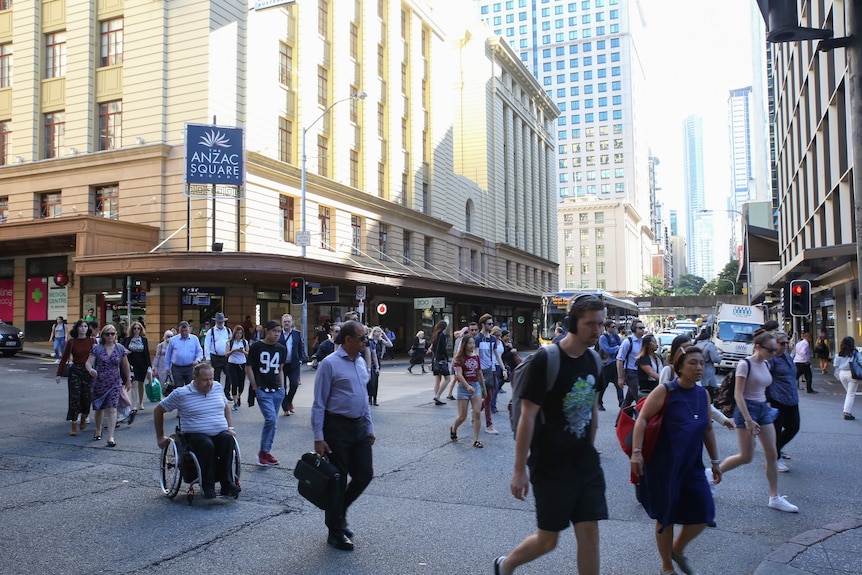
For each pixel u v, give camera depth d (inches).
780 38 258.1
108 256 917.8
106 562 197.9
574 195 5103.3
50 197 1127.6
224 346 569.3
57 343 940.0
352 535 215.0
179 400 267.4
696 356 175.8
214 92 1026.1
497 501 264.7
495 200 2121.1
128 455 357.7
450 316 1755.7
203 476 262.1
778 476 304.0
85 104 1096.2
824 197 970.7
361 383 221.8
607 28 5059.1
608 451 359.9
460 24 2089.1
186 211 1018.7
